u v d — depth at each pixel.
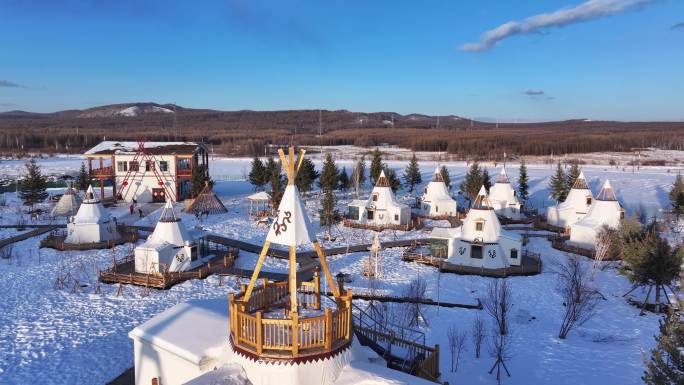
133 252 42.25
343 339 15.16
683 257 29.31
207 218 57.59
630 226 41.00
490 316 29.58
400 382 13.84
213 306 20.44
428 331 27.17
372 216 55.78
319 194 77.62
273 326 14.17
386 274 37.91
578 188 55.16
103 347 24.59
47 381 21.12
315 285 18.08
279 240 15.32
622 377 22.31
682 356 14.20
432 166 131.75
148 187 69.44
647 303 31.92
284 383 13.70
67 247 42.88
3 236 47.69
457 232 41.47
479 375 22.48
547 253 44.84
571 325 27.25
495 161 138.12
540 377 22.39
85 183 76.50
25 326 27.02
